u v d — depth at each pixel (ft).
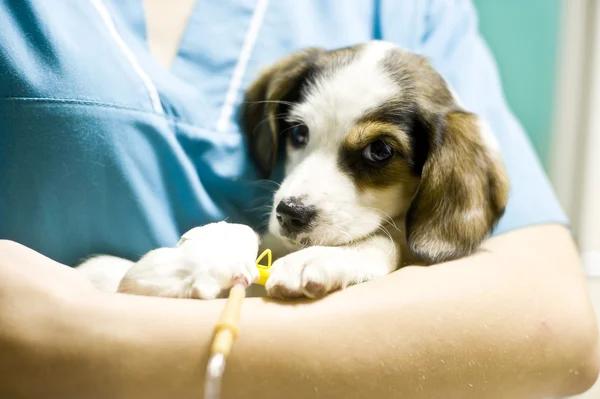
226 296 2.51
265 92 3.51
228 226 2.76
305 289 2.44
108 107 2.86
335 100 3.42
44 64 2.76
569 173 5.87
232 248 2.53
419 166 3.43
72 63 2.81
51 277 2.31
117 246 3.01
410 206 3.33
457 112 3.46
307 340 2.25
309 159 3.43
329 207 3.22
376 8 4.01
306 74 3.60
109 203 2.93
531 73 5.86
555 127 5.85
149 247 3.04
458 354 2.38
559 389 2.63
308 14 3.79
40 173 2.79
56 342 2.12
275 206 3.26
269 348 2.20
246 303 2.39
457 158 3.33
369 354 2.27
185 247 2.54
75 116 2.77
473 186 3.30
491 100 3.92
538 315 2.59
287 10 3.66
